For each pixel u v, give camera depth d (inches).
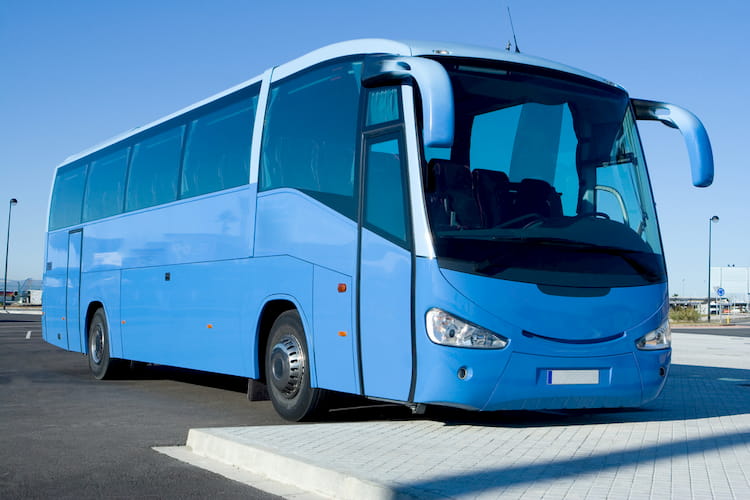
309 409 345.4
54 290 652.7
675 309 2571.4
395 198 299.3
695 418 342.3
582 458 249.6
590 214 314.5
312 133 350.6
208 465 269.6
